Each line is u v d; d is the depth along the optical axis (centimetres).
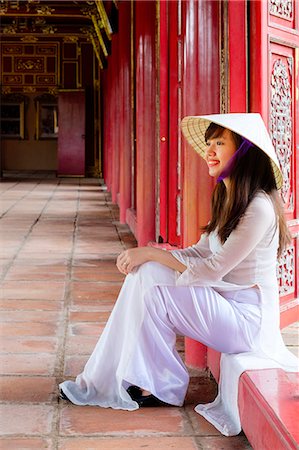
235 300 320
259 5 388
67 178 2284
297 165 444
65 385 341
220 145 305
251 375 288
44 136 2548
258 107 391
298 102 438
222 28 388
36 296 569
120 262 322
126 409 327
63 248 827
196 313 313
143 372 322
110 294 581
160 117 677
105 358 331
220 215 320
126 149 1095
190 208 398
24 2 1833
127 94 1109
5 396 343
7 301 550
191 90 395
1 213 1204
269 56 398
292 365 306
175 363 329
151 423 312
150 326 320
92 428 305
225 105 389
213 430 306
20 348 425
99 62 2211
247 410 282
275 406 256
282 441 236
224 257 302
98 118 2370
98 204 1412
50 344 434
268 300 317
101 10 1412
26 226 1030
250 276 315
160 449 285
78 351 420
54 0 1827
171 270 317
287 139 432
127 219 1070
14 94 2438
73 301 554
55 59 2394
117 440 293
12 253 784
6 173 2462
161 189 687
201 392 356
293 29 424
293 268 455
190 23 393
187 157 397
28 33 2323
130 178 1089
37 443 288
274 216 304
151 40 756
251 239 299
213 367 371
